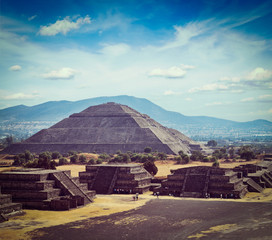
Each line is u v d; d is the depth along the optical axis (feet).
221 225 389.60
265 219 410.93
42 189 492.95
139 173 651.25
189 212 452.35
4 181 505.66
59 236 355.97
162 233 364.17
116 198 561.84
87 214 444.55
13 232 368.48
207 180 587.27
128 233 365.20
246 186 625.41
